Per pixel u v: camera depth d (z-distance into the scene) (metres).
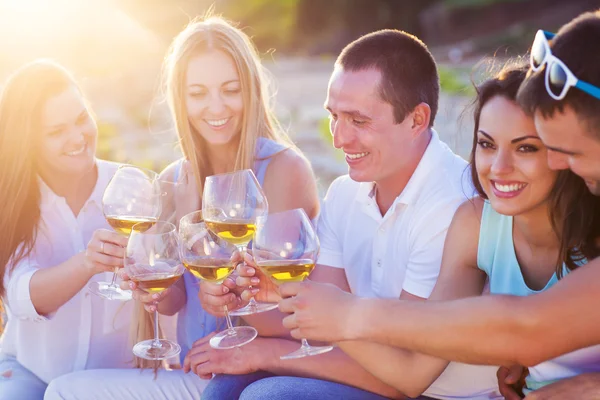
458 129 2.58
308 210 3.16
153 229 2.64
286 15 37.53
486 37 28.36
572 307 1.86
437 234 2.54
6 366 3.20
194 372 2.68
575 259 2.17
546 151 2.08
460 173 2.61
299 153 3.23
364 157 2.64
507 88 2.10
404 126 2.60
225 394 2.57
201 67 3.02
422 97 2.60
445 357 2.01
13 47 23.28
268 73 3.35
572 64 1.79
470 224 2.39
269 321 2.75
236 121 3.10
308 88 19.70
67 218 3.19
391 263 2.69
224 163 3.25
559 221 2.13
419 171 2.60
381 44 2.57
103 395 2.75
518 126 2.08
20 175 3.05
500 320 1.91
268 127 3.28
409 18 34.12
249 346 2.64
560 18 28.77
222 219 2.55
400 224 2.65
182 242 2.53
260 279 2.62
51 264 3.20
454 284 2.41
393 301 2.07
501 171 2.13
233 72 3.04
